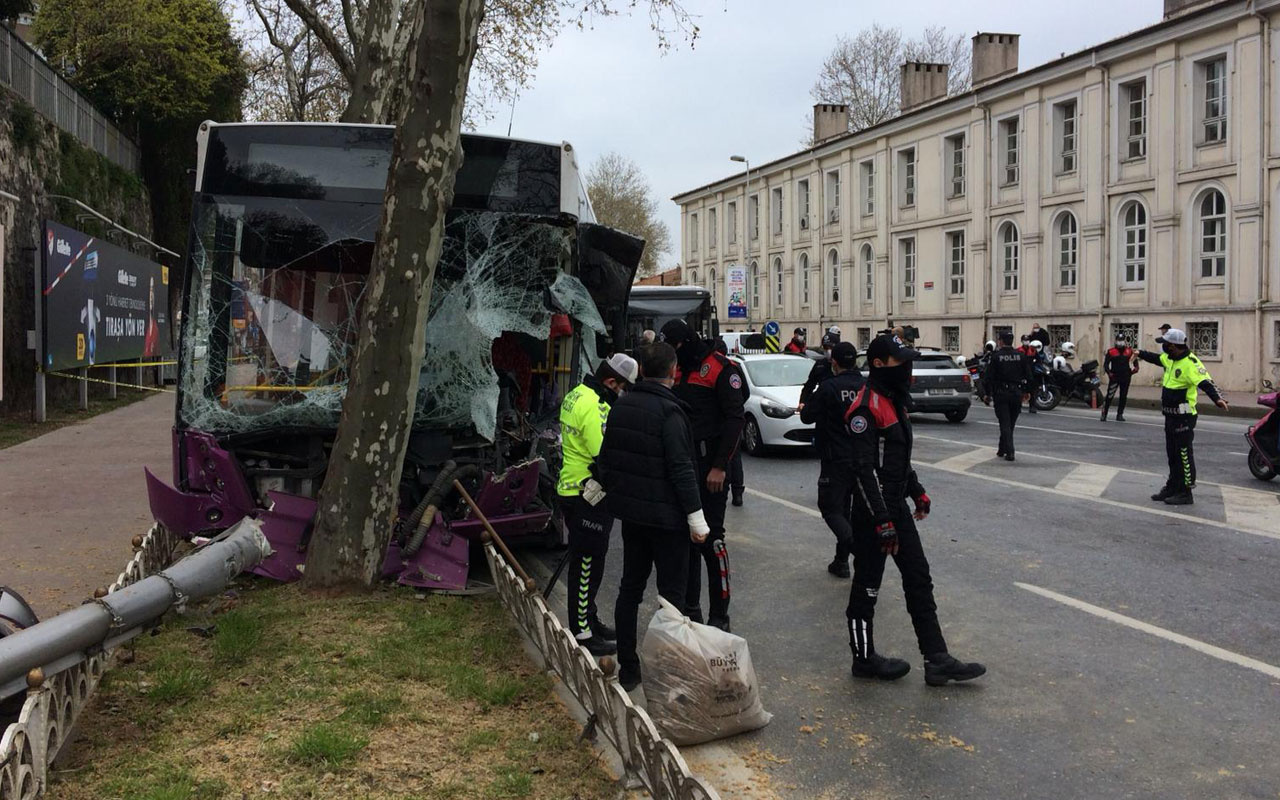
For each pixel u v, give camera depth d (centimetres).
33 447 1463
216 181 688
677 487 474
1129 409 2362
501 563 612
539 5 1938
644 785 375
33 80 2091
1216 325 2528
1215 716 470
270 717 438
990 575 730
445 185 608
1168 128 2634
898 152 3866
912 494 527
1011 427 1341
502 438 732
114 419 1906
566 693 480
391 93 1403
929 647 514
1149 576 721
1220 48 2486
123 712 442
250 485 687
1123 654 557
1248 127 2411
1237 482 1148
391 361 616
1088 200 2902
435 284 718
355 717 436
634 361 580
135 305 2442
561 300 755
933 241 3656
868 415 504
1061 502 1020
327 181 701
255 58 3359
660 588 489
